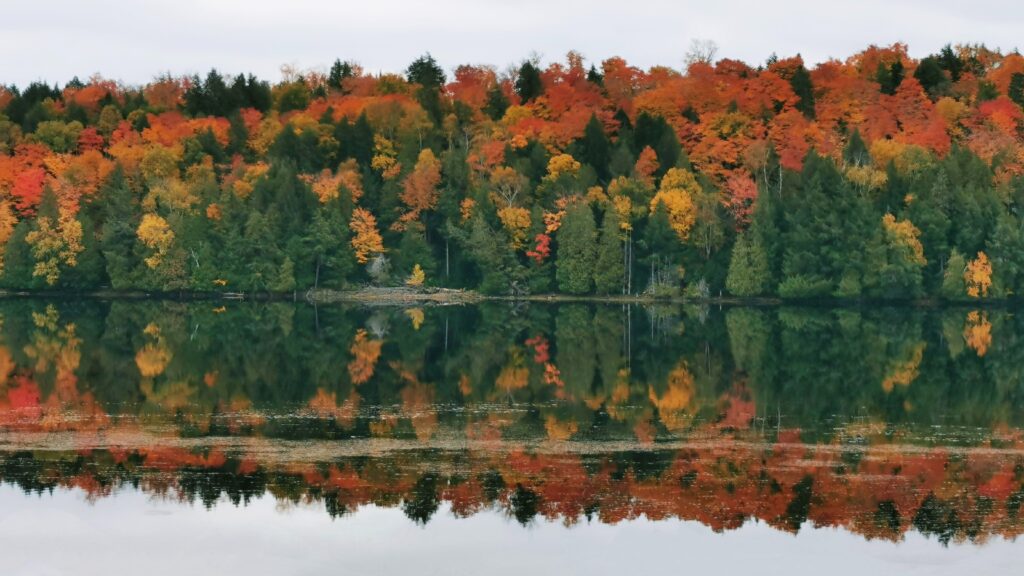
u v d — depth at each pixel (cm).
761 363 6925
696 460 4062
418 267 14088
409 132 17038
